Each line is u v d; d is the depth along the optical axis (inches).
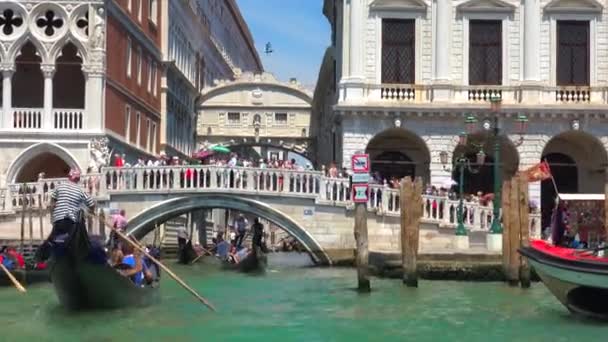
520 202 888.3
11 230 1126.4
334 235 1134.4
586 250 724.0
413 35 1331.2
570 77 1334.9
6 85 1270.9
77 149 1266.0
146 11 1605.6
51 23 1288.1
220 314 724.0
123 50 1414.9
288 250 2076.8
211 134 2160.4
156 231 1441.9
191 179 1129.4
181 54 1985.7
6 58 1267.2
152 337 613.0
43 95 1384.1
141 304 745.6
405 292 862.5
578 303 691.4
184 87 2010.3
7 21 1282.0
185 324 668.7
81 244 656.4
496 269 947.3
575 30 1337.4
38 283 916.0
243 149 2409.0
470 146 1359.5
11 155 1261.1
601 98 1326.3
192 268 1222.3
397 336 626.2
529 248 722.2
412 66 1330.0
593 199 1093.1
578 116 1311.5
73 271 666.8
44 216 1119.0
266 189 1131.9
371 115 1307.8
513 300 805.2
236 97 2162.9
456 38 1332.4
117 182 1130.0
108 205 1126.4
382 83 1322.6
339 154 1379.2
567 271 673.0
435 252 978.1
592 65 1330.0
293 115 2153.1
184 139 2032.5
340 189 1139.3
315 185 1135.6
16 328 636.7
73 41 1274.6
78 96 1391.5
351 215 1136.2
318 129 2094.0
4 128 1261.1
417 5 1327.5
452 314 725.9
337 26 1483.8
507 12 1333.7
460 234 1099.9
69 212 660.1
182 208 1132.5
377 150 1387.8
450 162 1314.0
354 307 767.1
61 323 660.1
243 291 895.1
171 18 1820.9
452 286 905.5
